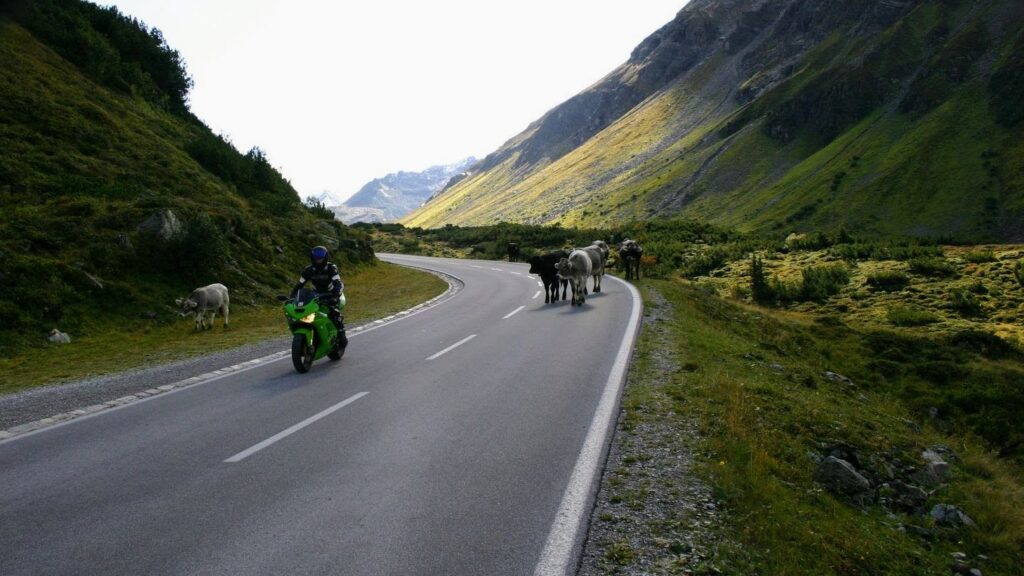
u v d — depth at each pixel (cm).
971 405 1580
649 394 789
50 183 2327
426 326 1511
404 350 1174
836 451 684
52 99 3016
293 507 463
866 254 3900
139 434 670
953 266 3350
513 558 382
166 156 3125
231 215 2686
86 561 385
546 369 949
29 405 835
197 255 2128
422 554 388
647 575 366
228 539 412
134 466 564
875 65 18550
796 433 705
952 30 18875
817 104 18525
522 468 536
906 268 3419
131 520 445
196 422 713
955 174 12812
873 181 13562
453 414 714
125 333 1650
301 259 2983
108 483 521
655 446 597
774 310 3038
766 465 558
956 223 11581
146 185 2709
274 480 520
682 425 661
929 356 2014
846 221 12612
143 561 384
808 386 1044
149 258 2053
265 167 3888
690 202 17312
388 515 446
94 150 2808
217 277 2184
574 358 1028
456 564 375
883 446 749
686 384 838
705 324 1595
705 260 4050
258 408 769
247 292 2214
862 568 426
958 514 604
